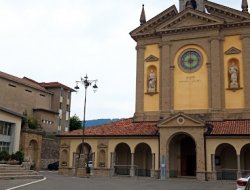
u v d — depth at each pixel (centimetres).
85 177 3834
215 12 4491
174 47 4584
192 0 4941
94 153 4384
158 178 3922
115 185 2778
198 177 3775
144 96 4656
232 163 3956
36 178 3303
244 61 4234
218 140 3797
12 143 5075
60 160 4566
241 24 4300
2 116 4866
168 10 4662
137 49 4809
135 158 4369
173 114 4172
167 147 3981
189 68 4478
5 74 6750
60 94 7994
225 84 4306
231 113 4178
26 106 7031
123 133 4291
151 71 4691
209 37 4422
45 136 6378
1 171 3100
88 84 4434
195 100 4366
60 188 2380
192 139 4134
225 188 2764
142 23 4891
